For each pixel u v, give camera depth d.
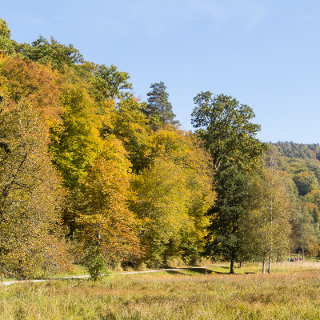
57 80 44.06
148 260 45.34
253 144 61.28
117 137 50.41
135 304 12.83
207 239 50.03
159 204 42.00
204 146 62.88
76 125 38.59
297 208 108.25
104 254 30.28
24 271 19.67
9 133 18.78
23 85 35.41
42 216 19.09
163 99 77.94
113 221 31.69
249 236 43.06
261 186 45.03
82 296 15.65
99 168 33.31
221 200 47.16
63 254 24.94
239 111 63.22
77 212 32.72
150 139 53.66
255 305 12.09
